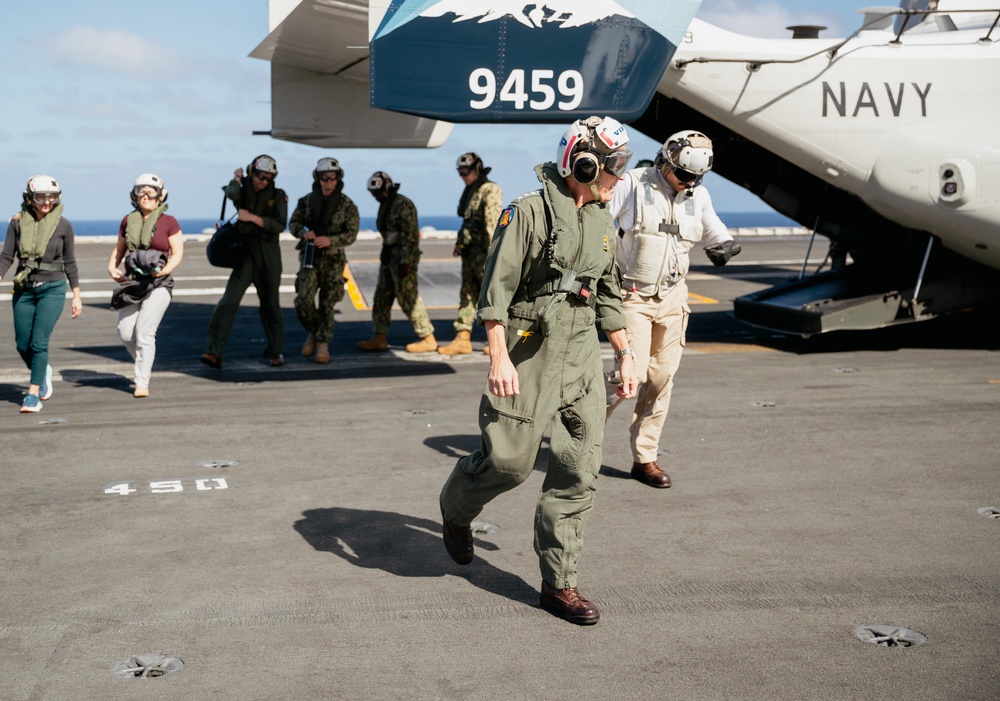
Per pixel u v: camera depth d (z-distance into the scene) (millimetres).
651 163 7328
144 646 3527
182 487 5492
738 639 3584
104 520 4926
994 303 10109
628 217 5262
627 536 4719
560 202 3584
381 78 7312
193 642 3559
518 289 3670
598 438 3736
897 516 5000
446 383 8531
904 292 9922
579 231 3598
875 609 3846
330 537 4688
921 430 6777
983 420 7039
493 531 4797
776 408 7480
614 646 3531
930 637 3594
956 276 10047
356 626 3699
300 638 3594
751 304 10523
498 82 7469
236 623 3721
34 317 7324
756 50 9359
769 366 9281
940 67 9586
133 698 3146
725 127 10172
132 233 7770
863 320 9828
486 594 4012
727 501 5266
